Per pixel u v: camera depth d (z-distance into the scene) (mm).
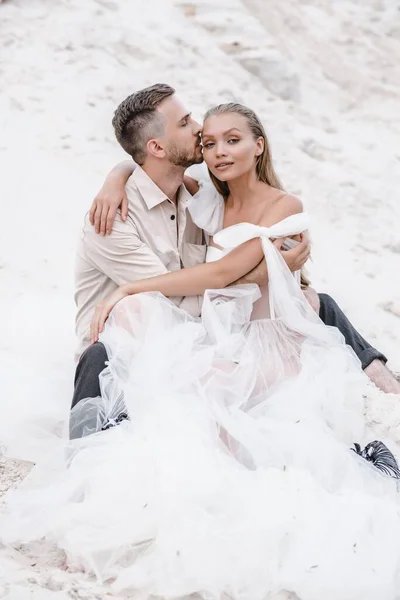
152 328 3979
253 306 4434
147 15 10141
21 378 4566
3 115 8422
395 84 10758
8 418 4188
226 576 3043
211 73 9719
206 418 3623
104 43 9570
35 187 7559
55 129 8367
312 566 3072
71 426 3807
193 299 4359
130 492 3289
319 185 8531
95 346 4004
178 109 4434
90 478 3387
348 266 7355
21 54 9188
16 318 5762
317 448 3590
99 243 4438
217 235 4258
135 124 4430
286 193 4473
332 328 4355
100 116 8695
